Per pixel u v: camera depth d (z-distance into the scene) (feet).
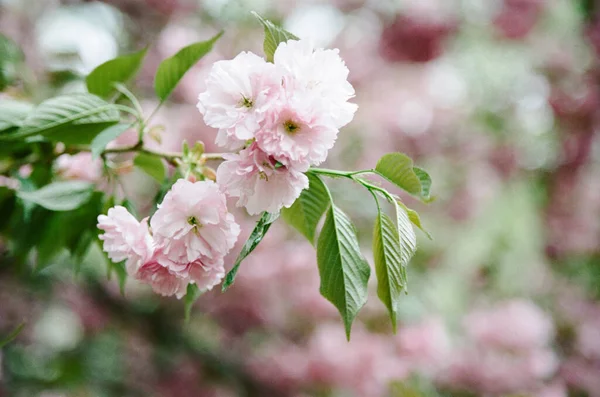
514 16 7.14
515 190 7.66
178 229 2.24
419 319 5.87
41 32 5.46
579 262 7.55
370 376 5.24
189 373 6.09
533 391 5.72
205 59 5.66
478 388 5.74
